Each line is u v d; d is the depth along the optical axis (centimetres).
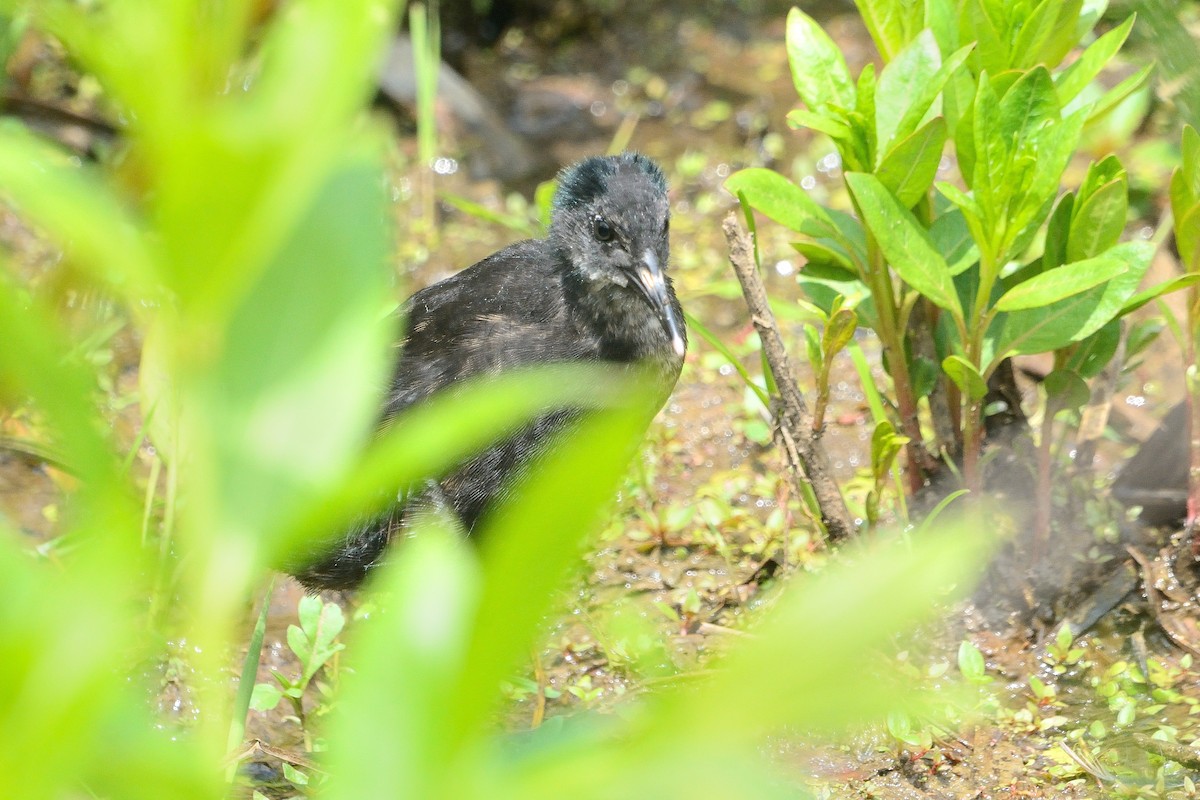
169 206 155
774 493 977
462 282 872
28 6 190
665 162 1390
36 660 153
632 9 1590
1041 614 809
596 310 849
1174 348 999
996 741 730
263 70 184
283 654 852
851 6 1567
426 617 161
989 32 754
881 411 773
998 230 718
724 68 1520
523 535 154
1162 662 784
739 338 1152
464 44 1552
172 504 742
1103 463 923
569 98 1482
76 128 1230
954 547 156
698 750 162
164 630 757
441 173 1359
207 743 187
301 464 161
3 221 1070
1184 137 738
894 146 710
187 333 163
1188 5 903
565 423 771
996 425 844
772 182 758
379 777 158
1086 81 753
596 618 849
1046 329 743
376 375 179
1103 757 715
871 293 792
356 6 158
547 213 1005
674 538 928
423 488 756
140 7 164
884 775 705
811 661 156
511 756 179
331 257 161
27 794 153
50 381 161
